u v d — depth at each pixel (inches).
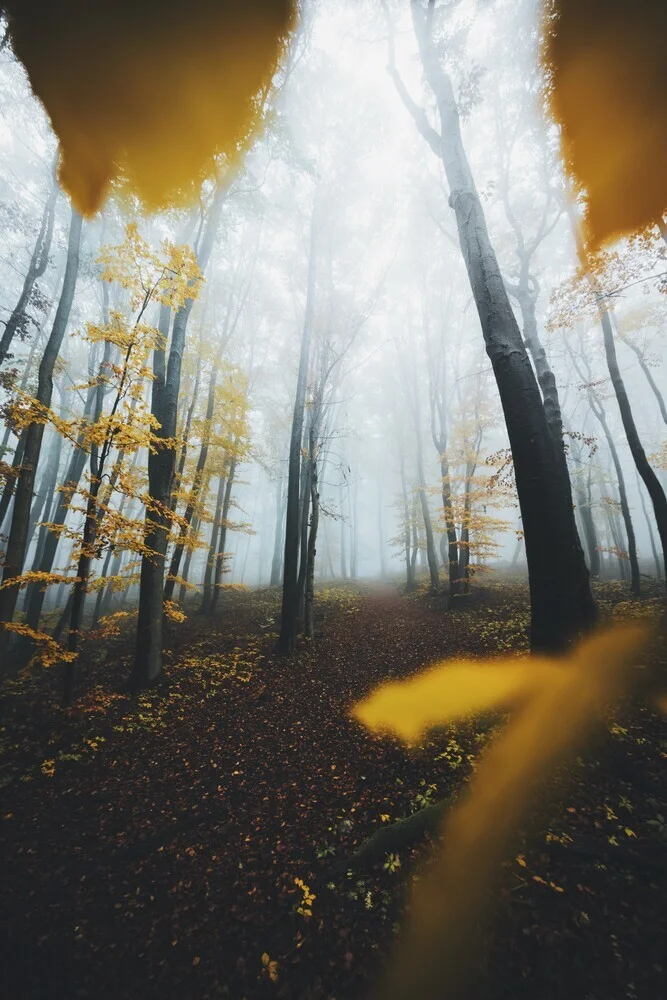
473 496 490.3
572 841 122.0
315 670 319.9
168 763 203.2
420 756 187.5
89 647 394.6
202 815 166.6
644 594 416.8
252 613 520.1
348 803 167.3
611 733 156.6
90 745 212.7
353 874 129.7
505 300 187.2
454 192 209.9
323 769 192.9
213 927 119.7
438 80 224.1
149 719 241.6
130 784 187.6
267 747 215.5
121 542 228.2
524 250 395.2
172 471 311.1
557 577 167.2
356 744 209.6
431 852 130.9
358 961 105.4
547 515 168.2
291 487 372.5
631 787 138.4
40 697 266.4
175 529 400.8
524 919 105.4
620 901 104.5
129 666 328.8
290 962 107.5
